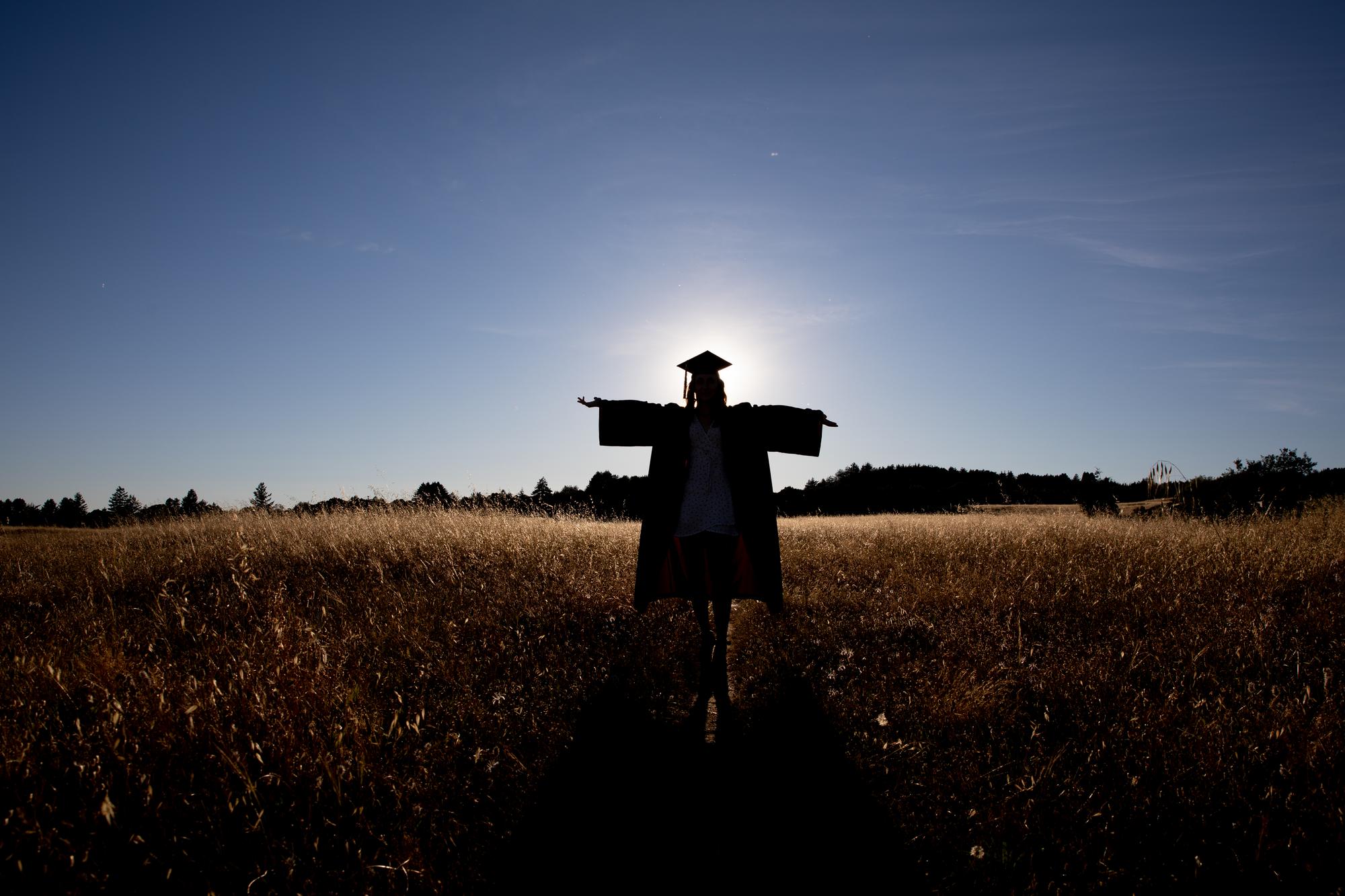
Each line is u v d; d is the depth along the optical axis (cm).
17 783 309
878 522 1606
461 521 1105
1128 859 289
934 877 288
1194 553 817
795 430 599
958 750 378
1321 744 345
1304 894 266
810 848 309
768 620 657
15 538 1193
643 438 601
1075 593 688
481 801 339
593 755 393
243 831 293
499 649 534
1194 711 391
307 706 373
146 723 352
